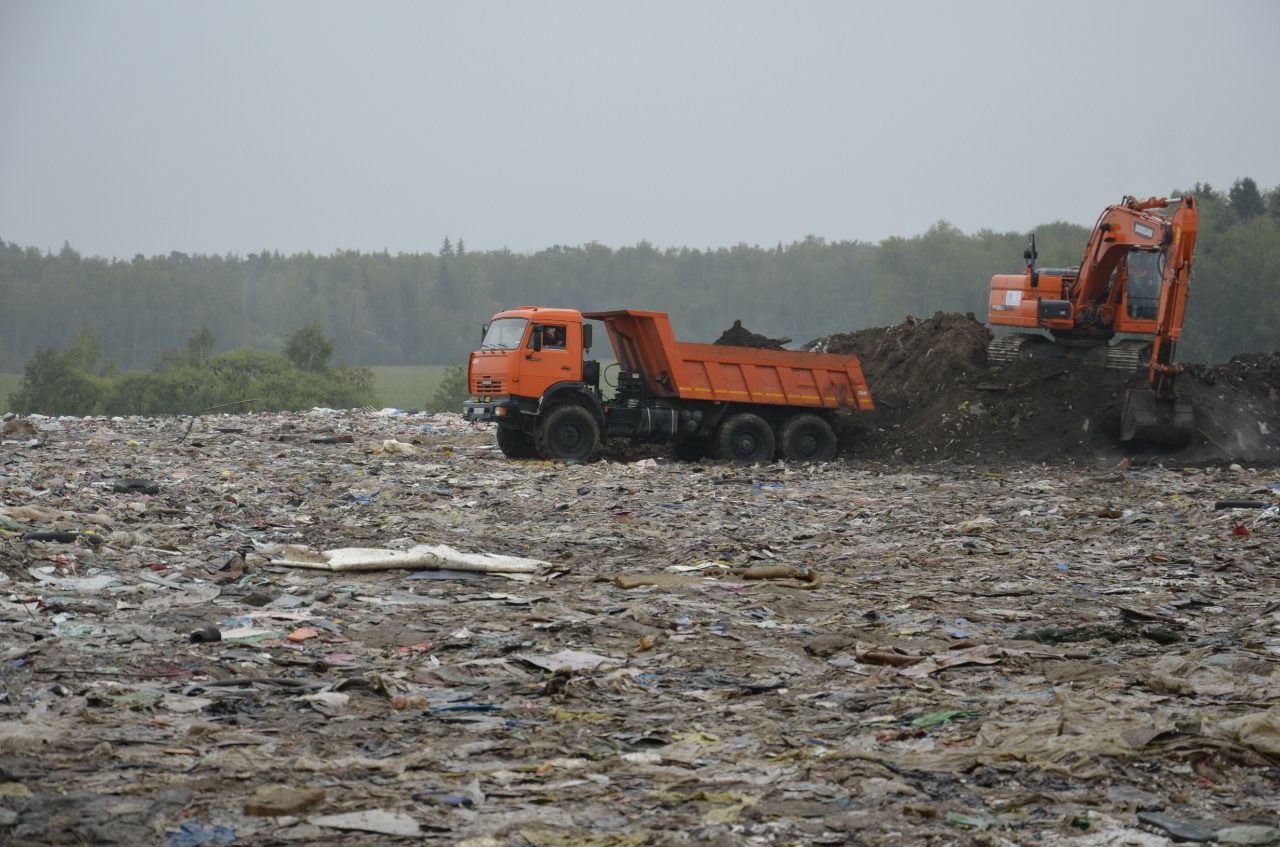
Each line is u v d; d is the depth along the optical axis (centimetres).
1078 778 1341
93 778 1288
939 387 6425
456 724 1566
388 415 8906
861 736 1530
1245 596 2614
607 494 4381
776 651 2058
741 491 4588
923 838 1162
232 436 6825
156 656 1895
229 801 1229
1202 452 5734
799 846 1141
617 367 5962
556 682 1741
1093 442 5844
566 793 1293
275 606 2327
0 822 1135
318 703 1634
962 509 4141
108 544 2855
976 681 1838
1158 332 5691
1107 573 2928
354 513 3850
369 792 1275
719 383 5806
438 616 2295
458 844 1125
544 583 2684
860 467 5756
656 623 2244
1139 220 6022
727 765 1402
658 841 1143
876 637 2175
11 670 1759
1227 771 1365
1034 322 6400
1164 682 1736
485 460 5703
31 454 5331
